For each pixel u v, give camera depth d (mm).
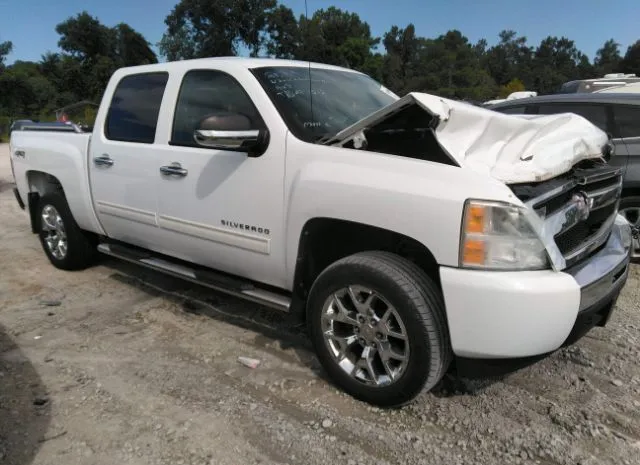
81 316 4152
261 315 4129
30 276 5090
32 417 2844
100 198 4402
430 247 2535
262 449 2609
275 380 3209
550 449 2588
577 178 2795
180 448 2607
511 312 2391
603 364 3346
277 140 3127
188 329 3906
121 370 3328
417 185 2572
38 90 56562
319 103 3430
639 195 5164
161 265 4039
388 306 2699
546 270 2492
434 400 2988
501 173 2512
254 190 3217
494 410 2896
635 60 104312
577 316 2514
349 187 2770
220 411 2900
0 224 7332
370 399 2891
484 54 123500
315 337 3055
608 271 2775
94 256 5211
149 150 3871
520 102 6070
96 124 4449
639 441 2641
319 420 2824
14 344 3684
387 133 2961
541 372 3264
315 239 3078
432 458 2541
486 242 2416
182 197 3656
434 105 2568
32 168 5172
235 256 3449
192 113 3676
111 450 2594
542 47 133125
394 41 99062
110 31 66938
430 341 2586
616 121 5277
